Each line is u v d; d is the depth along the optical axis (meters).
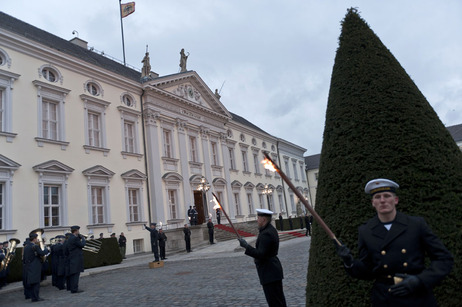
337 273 3.61
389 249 2.77
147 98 25.88
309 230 28.61
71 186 19.86
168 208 25.84
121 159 23.28
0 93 17.73
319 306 3.69
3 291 12.16
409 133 3.76
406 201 3.53
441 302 3.21
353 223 3.65
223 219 31.72
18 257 14.92
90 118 22.03
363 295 3.42
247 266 12.72
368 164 3.75
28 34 20.70
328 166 4.05
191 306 7.46
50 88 19.56
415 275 2.57
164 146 26.88
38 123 18.75
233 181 34.81
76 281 10.85
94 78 22.42
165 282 11.07
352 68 4.27
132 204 23.72
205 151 31.28
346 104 4.13
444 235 3.40
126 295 9.51
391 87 4.01
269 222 5.10
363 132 3.89
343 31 4.60
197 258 18.12
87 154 21.11
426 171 3.63
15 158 17.47
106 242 18.83
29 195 17.75
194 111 30.80
